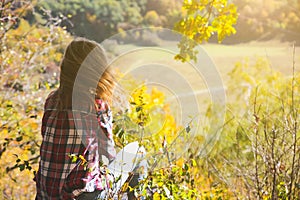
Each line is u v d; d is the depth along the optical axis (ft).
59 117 9.29
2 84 19.33
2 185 16.30
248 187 11.68
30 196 16.69
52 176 9.23
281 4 57.57
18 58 20.58
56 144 9.21
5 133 16.58
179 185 10.87
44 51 21.48
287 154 11.87
